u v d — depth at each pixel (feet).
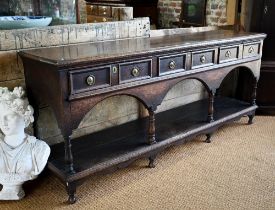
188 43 6.89
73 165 6.04
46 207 5.75
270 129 9.11
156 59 6.44
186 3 13.17
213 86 7.90
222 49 7.76
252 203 5.88
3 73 5.98
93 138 7.22
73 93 5.35
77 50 6.10
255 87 9.27
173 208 5.73
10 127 5.65
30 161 5.75
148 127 7.22
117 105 7.80
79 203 5.86
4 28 6.48
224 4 11.46
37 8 8.46
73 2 8.92
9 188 5.89
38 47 6.38
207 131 8.11
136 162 7.30
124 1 13.28
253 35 8.41
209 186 6.39
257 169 7.00
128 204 5.84
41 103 6.44
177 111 8.93
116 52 5.86
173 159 7.42
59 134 6.98
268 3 9.30
